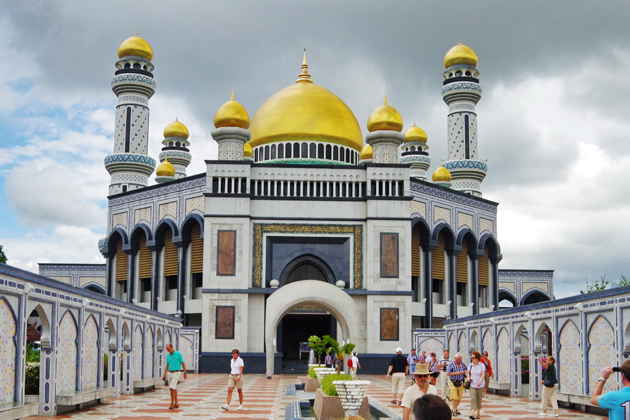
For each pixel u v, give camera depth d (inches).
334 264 1462.8
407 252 1455.5
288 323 1844.2
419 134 2464.3
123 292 1966.0
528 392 893.8
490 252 1995.6
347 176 1492.4
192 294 1742.1
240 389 687.7
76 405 674.8
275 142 1752.0
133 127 2158.0
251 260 1453.0
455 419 634.8
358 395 522.9
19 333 528.7
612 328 631.8
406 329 1427.2
